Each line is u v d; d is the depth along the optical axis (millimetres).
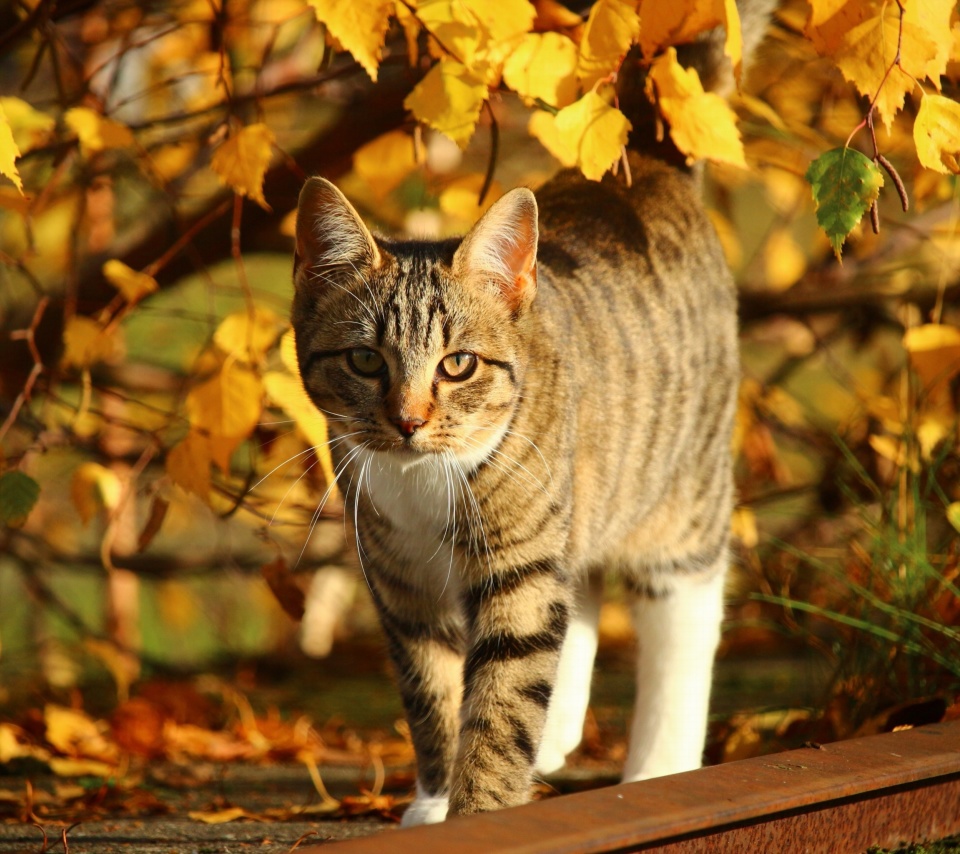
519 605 4301
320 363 4547
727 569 5695
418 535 4500
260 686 8375
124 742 6340
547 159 8156
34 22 5672
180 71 7254
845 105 6980
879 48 3922
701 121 4348
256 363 5020
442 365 4336
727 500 5582
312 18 6773
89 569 8820
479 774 4113
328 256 4508
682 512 5352
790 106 6996
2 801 4840
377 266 4461
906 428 5684
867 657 5238
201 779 5551
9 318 7234
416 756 4672
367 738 6750
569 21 4969
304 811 4617
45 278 8289
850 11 3947
